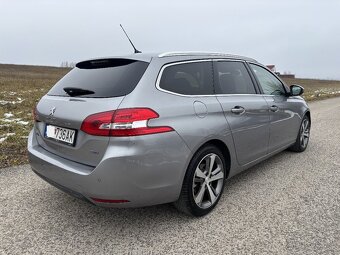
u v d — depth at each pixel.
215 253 2.67
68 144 2.90
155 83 2.90
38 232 3.01
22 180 4.33
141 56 3.13
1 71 52.94
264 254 2.64
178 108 2.93
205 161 3.27
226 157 3.59
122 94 2.75
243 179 4.43
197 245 2.79
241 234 2.96
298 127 5.47
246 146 3.81
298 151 5.82
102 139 2.62
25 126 7.71
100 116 2.63
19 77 36.78
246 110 3.74
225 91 3.62
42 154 3.22
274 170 4.82
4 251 2.69
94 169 2.62
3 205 3.56
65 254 2.66
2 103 12.26
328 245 2.76
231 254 2.65
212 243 2.82
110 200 2.66
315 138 7.19
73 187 2.81
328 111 13.42
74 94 3.04
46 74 49.84
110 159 2.56
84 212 3.42
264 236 2.92
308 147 6.28
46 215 3.35
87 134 2.71
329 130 8.29
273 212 3.40
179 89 3.08
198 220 3.24
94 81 3.07
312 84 62.84
